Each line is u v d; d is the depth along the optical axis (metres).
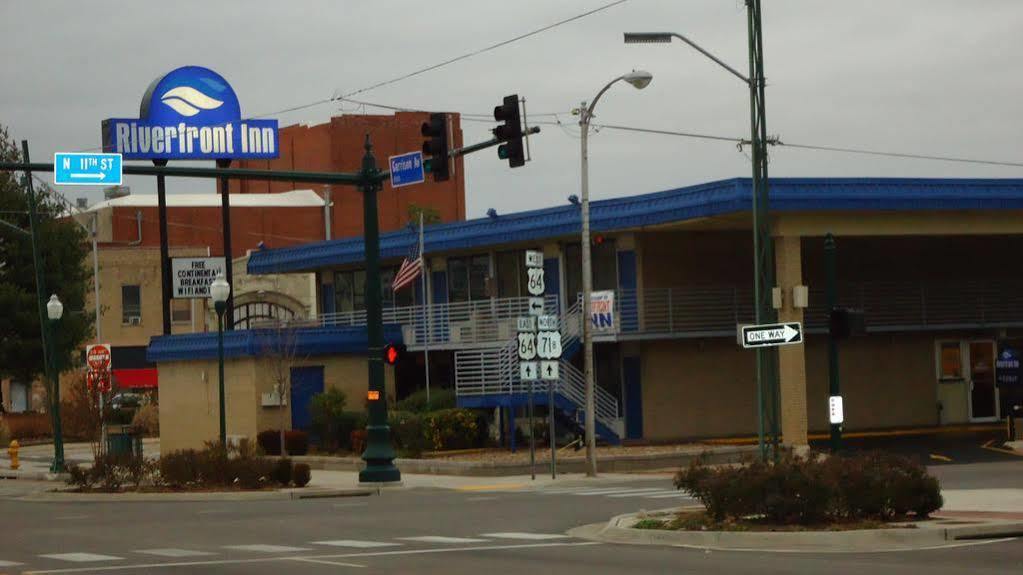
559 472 41.09
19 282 69.56
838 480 22.59
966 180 45.88
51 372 52.69
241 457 37.00
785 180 43.53
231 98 61.94
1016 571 17.36
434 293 56.94
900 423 53.25
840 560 19.03
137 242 95.69
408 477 41.22
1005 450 44.97
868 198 44.44
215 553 21.62
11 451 49.41
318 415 50.91
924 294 52.88
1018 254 56.66
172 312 90.50
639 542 22.45
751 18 31.61
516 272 53.50
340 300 63.12
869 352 53.12
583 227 39.75
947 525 21.81
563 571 18.36
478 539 23.36
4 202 69.12
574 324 48.81
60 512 31.05
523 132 30.52
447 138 33.06
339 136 105.81
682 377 49.59
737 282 50.69
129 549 22.48
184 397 55.22
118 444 48.59
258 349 51.34
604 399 49.03
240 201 105.25
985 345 54.75
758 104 32.06
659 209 45.72
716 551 20.75
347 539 23.70
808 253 52.69
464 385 49.91
